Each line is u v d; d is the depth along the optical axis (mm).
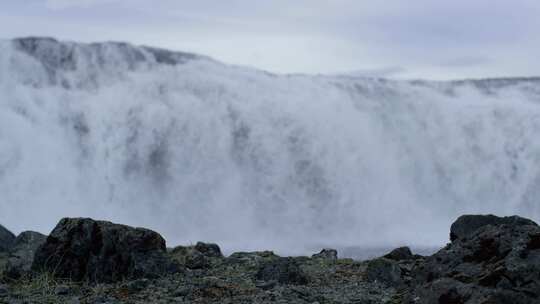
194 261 11586
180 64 34562
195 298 9148
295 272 10375
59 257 10477
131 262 10352
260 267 10656
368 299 8898
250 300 8938
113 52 34188
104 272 10336
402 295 8828
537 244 7691
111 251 10453
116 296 9312
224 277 10531
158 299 9094
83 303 8914
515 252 7605
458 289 7508
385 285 10117
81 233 10586
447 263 8242
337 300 8945
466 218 10703
